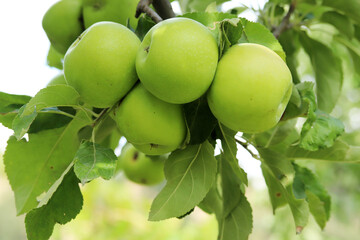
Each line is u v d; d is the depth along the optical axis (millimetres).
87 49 639
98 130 784
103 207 1702
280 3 899
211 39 633
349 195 2379
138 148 693
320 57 910
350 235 3039
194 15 676
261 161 758
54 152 754
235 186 753
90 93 652
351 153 776
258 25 682
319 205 807
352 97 2172
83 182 625
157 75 621
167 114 657
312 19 914
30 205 743
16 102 707
